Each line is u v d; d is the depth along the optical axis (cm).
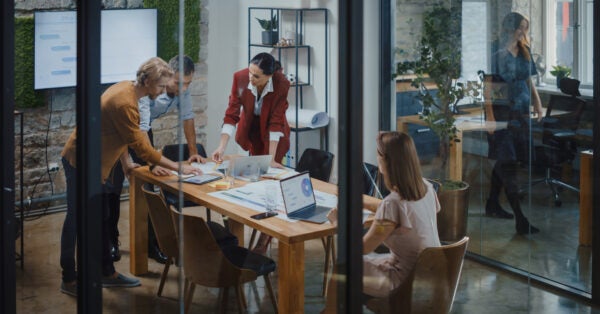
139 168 403
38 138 444
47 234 439
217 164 471
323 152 475
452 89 402
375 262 363
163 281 395
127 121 398
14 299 412
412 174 365
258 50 496
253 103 477
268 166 464
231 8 489
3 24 394
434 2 399
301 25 507
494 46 402
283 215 408
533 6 404
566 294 423
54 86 450
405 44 405
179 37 371
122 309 400
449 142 405
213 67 480
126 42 393
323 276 421
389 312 364
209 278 396
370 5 407
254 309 410
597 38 406
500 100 406
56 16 448
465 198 407
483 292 412
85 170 396
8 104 399
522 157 413
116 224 399
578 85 412
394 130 412
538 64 407
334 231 390
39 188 445
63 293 430
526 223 413
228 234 439
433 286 369
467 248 410
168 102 421
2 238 405
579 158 419
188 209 450
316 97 513
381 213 367
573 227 421
